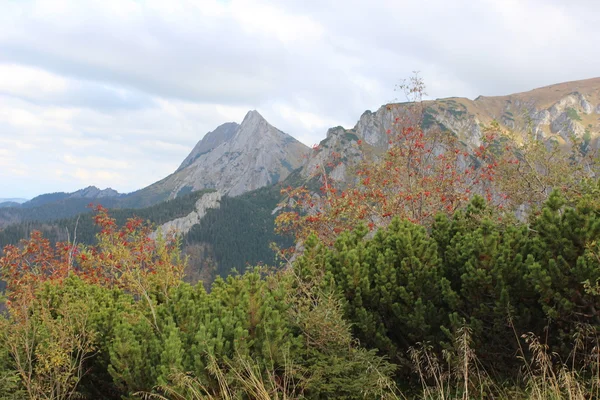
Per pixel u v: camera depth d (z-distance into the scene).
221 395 5.08
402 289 6.56
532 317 6.14
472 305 6.38
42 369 5.47
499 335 6.27
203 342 5.23
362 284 6.89
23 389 5.66
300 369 5.53
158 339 5.79
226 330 5.60
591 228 5.46
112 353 5.49
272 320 5.70
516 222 7.84
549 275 5.63
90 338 6.03
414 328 6.57
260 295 6.19
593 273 5.28
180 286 7.33
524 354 6.09
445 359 6.32
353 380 5.66
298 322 6.27
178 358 5.10
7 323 6.06
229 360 5.21
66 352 5.62
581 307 5.53
